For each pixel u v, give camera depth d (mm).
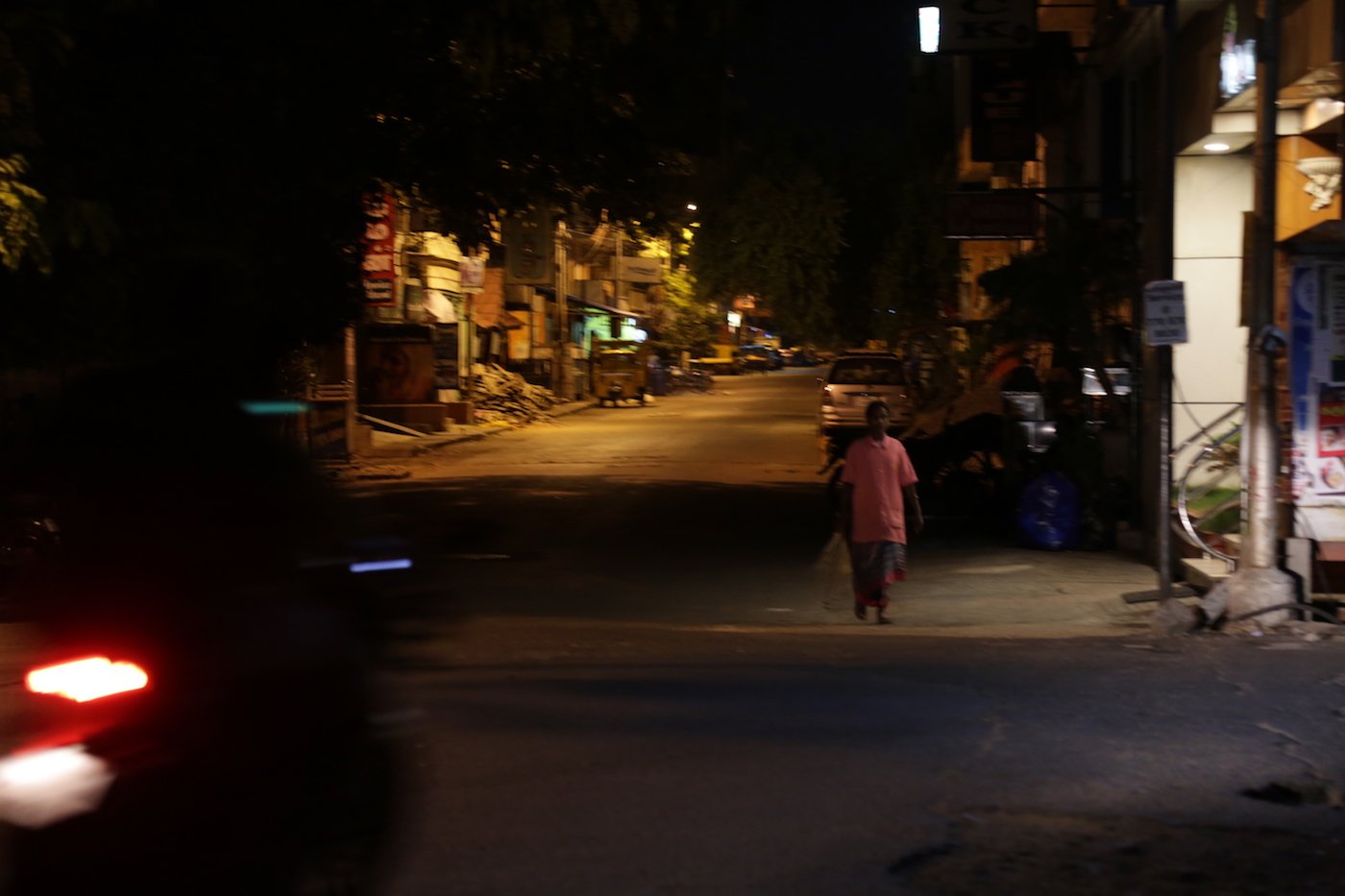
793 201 44406
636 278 63969
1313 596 10562
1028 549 15805
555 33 14883
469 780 5898
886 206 46625
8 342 14102
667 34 16516
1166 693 7664
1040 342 17438
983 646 9547
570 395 53656
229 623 3719
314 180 15594
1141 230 16312
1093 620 11727
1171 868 4914
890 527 11852
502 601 12898
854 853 5043
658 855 5008
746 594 13438
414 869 4832
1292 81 11141
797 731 6770
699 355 83938
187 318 3959
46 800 3518
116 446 3830
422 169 18141
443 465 28109
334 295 18125
